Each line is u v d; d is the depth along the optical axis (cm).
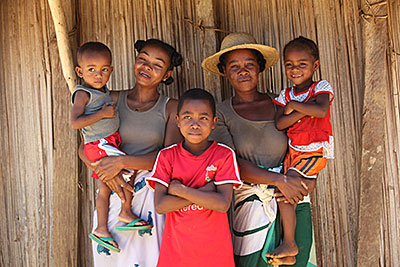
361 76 334
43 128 331
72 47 324
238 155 268
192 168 235
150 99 273
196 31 347
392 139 332
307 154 250
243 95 277
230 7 351
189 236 225
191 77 345
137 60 266
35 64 335
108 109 245
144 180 260
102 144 248
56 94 322
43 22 336
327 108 245
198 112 229
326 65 339
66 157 317
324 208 332
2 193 329
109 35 342
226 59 279
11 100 335
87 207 330
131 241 256
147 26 345
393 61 337
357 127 333
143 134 262
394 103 334
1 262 326
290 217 247
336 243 329
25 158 331
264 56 290
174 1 347
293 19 346
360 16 335
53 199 314
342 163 333
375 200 315
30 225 327
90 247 329
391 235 326
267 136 264
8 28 339
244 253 252
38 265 324
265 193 254
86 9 340
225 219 232
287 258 242
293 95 262
